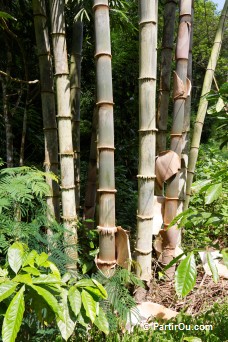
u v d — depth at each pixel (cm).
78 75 284
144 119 203
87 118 545
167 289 235
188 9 236
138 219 214
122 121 499
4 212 176
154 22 195
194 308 215
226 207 313
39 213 191
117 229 207
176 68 242
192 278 105
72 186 229
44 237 188
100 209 206
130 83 491
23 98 407
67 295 100
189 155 306
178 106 243
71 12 304
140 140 207
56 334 158
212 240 313
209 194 119
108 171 202
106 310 172
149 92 200
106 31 197
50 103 238
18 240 167
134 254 227
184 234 306
